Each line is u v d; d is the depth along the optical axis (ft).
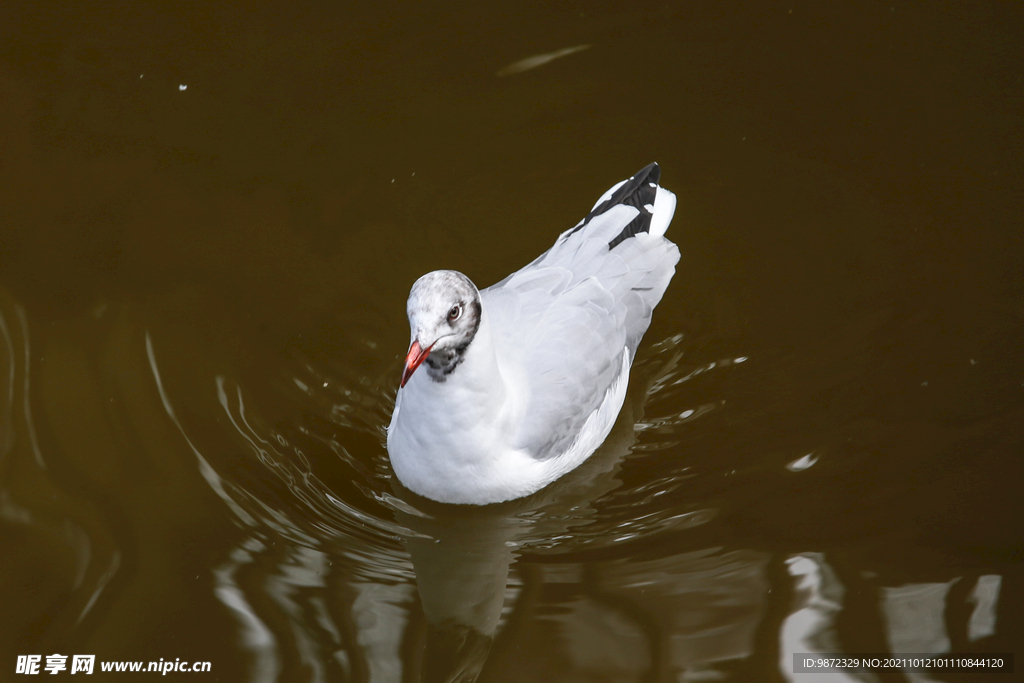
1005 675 27.89
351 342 38.47
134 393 35.91
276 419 35.68
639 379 38.22
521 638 29.37
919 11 51.26
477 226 42.96
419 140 46.11
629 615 29.91
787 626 29.37
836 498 33.40
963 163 44.73
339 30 50.90
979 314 39.42
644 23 51.57
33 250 40.50
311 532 32.32
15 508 32.01
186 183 43.65
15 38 49.19
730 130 46.68
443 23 51.52
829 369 38.01
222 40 49.96
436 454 32.07
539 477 33.78
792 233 42.93
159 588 30.09
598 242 36.55
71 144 44.73
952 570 30.71
